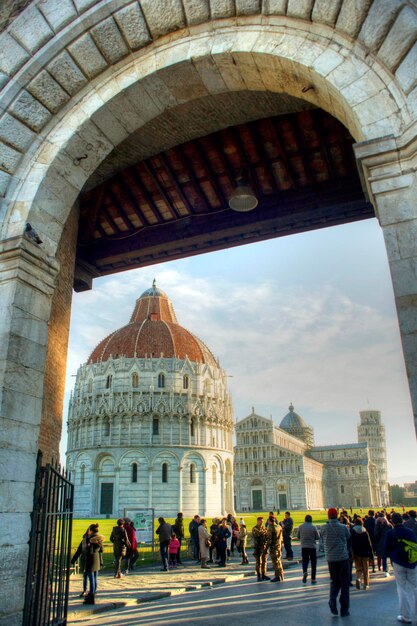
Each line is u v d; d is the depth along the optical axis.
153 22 8.45
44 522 7.97
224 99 10.55
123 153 12.40
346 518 20.39
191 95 9.03
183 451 85.69
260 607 13.10
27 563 7.55
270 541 19.23
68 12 8.71
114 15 8.58
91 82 8.87
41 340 8.42
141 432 85.38
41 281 8.55
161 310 108.06
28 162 8.80
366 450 177.00
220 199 14.78
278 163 13.50
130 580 19.83
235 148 13.05
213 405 91.56
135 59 8.70
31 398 8.03
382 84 6.92
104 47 8.66
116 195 14.80
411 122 6.46
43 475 8.31
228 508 90.75
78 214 14.00
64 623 9.09
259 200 14.61
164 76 8.55
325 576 20.17
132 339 95.19
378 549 19.00
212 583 18.72
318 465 165.12
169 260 16.81
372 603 13.19
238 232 15.27
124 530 21.16
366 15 7.04
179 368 90.12
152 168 13.72
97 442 85.88
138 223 15.86
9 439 7.50
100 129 8.98
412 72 6.58
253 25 8.02
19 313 8.04
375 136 6.76
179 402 87.88
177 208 15.30
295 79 7.99
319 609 12.44
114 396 87.44
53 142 8.77
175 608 13.49
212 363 98.19
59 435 12.27
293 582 18.45
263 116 11.24
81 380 93.12
